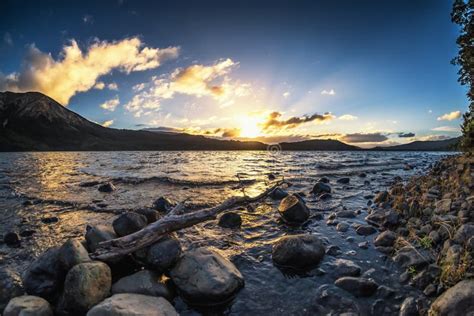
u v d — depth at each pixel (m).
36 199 4.59
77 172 8.78
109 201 4.45
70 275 1.50
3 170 9.68
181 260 1.81
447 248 1.86
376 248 2.34
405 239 2.30
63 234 2.95
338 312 1.53
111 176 7.53
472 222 2.12
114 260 1.77
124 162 14.13
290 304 1.63
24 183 6.36
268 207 4.00
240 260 2.21
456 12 4.58
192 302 1.65
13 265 2.24
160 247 1.85
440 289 1.57
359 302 1.60
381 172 9.23
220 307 1.62
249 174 8.24
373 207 3.76
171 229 2.04
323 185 5.16
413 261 1.93
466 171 3.64
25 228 3.14
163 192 5.25
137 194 5.04
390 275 1.87
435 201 2.96
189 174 8.11
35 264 1.68
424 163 14.34
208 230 2.96
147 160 16.11
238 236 2.79
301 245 2.09
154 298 1.49
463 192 2.98
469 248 1.72
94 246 1.88
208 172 8.77
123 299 1.40
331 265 2.05
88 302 1.46
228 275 1.73
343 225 2.93
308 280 1.88
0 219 3.49
